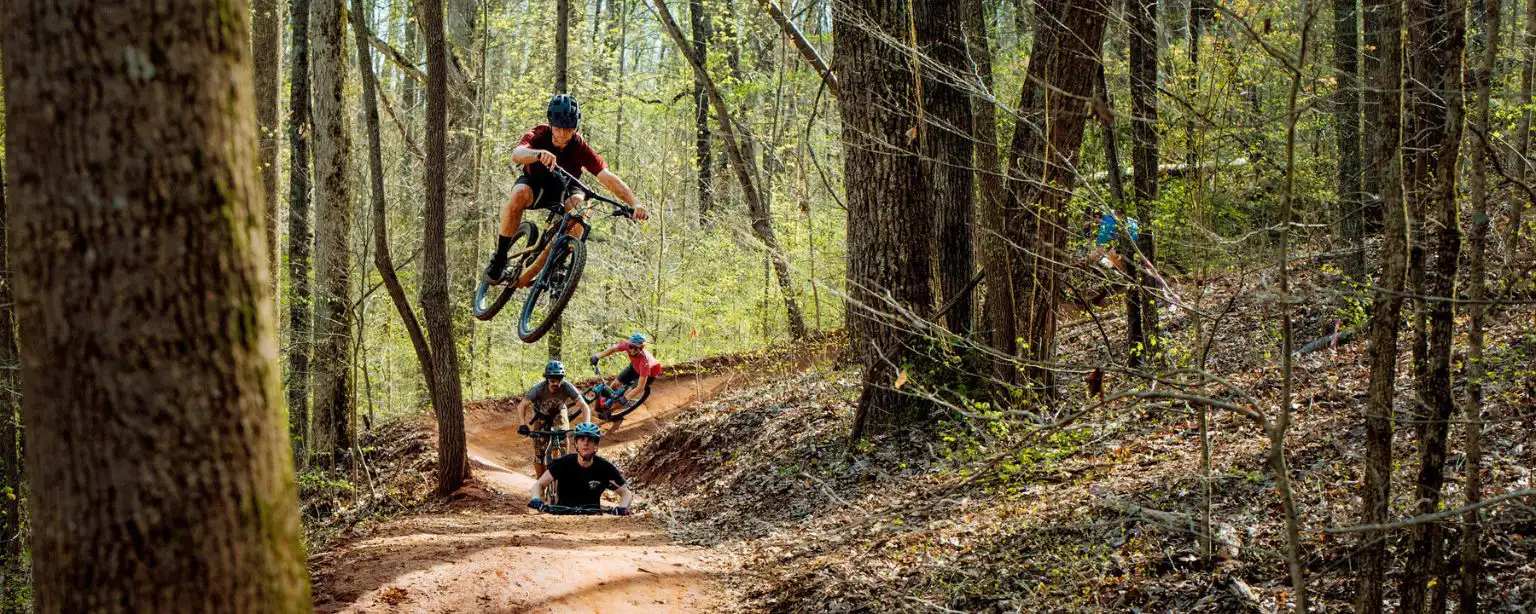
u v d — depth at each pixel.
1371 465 3.88
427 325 12.74
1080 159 7.92
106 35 2.38
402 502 13.14
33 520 2.51
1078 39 7.09
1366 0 5.42
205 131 2.50
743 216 21.22
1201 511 6.06
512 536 8.77
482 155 25.41
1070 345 11.23
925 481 8.62
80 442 2.41
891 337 10.06
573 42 27.45
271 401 2.65
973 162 9.58
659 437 14.30
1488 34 3.75
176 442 2.45
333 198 14.73
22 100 2.40
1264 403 8.00
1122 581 5.87
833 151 18.64
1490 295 4.41
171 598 2.45
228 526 2.52
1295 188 6.78
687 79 24.62
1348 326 8.56
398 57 21.30
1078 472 7.61
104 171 2.38
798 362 15.49
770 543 8.55
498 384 24.17
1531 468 5.52
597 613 6.70
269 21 14.71
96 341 2.39
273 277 14.31
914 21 8.93
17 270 2.45
